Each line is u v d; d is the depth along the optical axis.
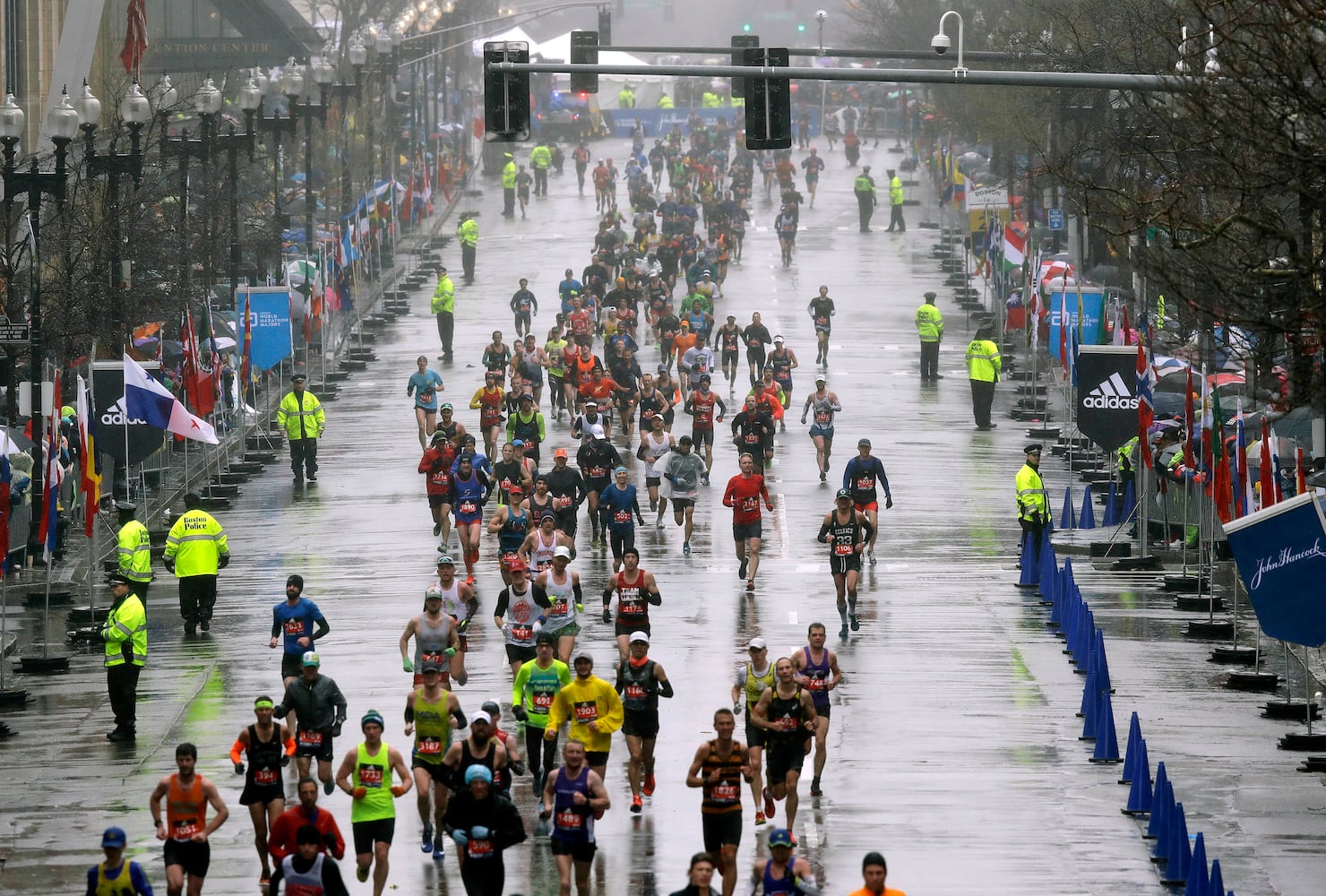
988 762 79.06
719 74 81.25
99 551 124.19
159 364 135.88
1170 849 65.00
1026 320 181.88
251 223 192.00
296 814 58.66
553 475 115.06
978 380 162.62
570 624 84.69
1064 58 140.12
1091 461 147.62
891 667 94.38
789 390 164.12
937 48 96.44
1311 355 72.12
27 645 103.31
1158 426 127.12
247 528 130.75
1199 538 111.88
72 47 168.12
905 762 79.06
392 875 66.00
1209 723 85.50
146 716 87.25
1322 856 68.12
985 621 104.44
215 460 150.25
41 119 196.00
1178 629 103.56
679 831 70.44
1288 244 68.44
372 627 102.69
